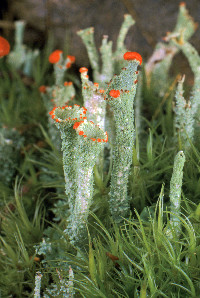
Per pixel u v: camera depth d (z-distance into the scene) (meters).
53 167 0.12
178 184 0.10
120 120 0.10
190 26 0.13
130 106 0.10
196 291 0.10
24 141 0.14
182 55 0.15
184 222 0.10
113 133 0.11
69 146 0.10
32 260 0.11
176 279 0.10
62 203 0.12
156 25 0.15
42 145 0.14
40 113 0.15
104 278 0.10
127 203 0.11
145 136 0.13
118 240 0.10
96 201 0.11
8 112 0.14
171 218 0.10
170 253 0.09
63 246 0.11
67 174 0.10
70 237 0.10
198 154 0.11
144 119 0.12
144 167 0.11
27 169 0.13
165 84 0.14
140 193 0.11
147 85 0.14
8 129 0.14
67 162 0.10
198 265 0.10
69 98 0.12
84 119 0.09
